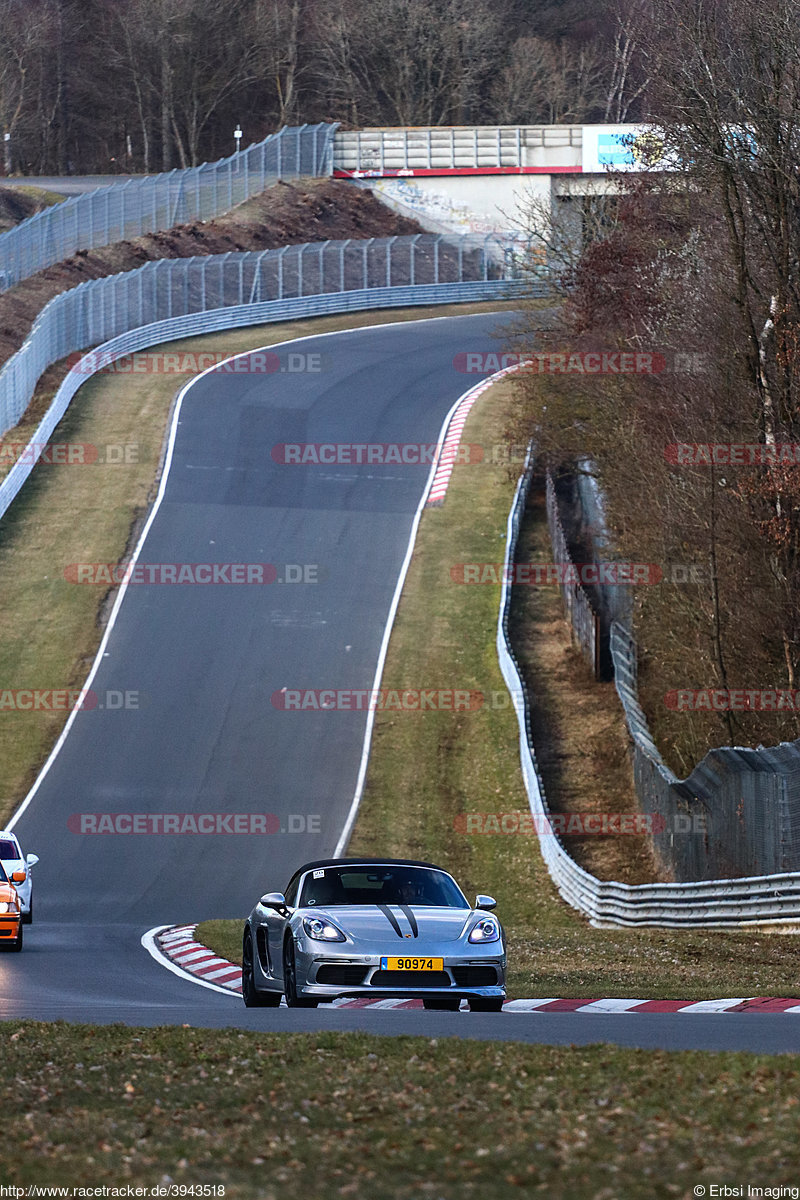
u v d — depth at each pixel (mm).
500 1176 23922
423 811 133250
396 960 48469
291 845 127312
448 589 185500
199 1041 38500
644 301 177625
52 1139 27172
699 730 131250
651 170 177500
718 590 132000
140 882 119375
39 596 178750
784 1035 40656
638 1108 28453
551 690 159625
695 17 130375
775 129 126688
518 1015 47438
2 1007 53219
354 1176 24188
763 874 83875
